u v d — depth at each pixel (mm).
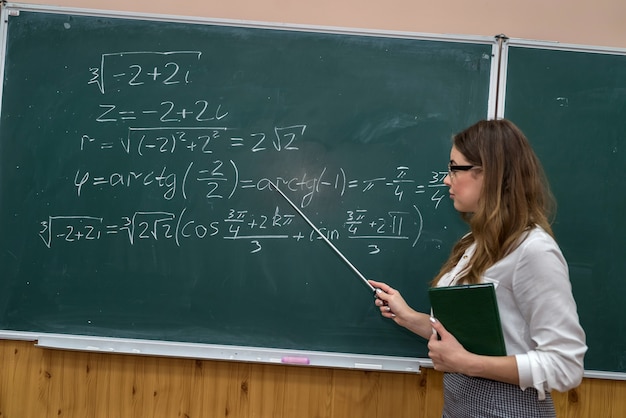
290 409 2025
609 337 1972
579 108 1986
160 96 2006
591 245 1978
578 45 1976
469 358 1351
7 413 2035
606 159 1982
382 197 1994
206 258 2002
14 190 2010
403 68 1993
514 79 1985
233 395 2035
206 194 2006
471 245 1560
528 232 1370
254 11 2086
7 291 2008
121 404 2035
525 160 1404
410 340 1986
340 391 2023
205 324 2000
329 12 2088
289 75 2002
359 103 1995
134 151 2010
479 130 1451
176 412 2035
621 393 1987
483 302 1316
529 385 1310
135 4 2088
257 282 2000
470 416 1410
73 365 2039
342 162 1994
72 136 2010
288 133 1999
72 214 2012
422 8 2084
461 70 1988
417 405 2014
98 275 2008
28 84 2006
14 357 2037
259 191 2002
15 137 2010
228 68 2002
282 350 1989
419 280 1988
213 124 2002
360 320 1990
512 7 2080
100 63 2004
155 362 2037
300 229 1996
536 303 1328
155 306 2002
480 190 1445
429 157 1991
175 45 2002
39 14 2006
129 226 2010
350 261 1994
